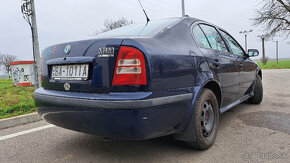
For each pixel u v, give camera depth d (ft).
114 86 5.74
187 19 8.73
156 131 5.90
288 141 8.56
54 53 7.45
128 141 9.02
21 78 37.55
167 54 6.34
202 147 7.72
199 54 7.77
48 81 7.70
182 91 6.64
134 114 5.36
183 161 7.13
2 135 10.36
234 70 10.53
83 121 6.06
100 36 7.81
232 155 7.47
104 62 5.92
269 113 12.78
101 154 7.88
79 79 6.48
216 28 10.79
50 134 10.30
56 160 7.53
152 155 7.64
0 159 7.70
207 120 8.20
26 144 9.09
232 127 10.43
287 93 20.40
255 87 14.96
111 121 5.55
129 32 7.63
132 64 5.65
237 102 11.63
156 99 5.70
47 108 7.11
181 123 6.79
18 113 13.41
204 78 7.65
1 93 25.88
